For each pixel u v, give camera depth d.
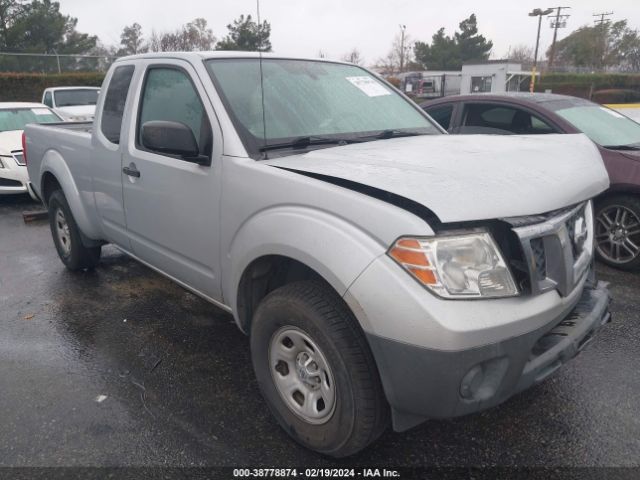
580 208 2.57
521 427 2.84
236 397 3.11
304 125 3.12
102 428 2.83
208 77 3.06
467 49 64.25
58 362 3.51
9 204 8.62
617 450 2.66
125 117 3.68
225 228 2.83
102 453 2.64
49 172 4.91
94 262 5.06
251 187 2.64
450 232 2.07
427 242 2.03
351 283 2.12
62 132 4.65
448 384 2.04
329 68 3.74
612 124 5.70
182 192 3.11
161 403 3.05
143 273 5.17
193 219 3.07
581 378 3.29
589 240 2.76
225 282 2.95
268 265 2.72
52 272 5.24
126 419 2.90
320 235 2.25
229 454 2.63
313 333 2.35
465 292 2.04
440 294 2.01
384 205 2.14
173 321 4.11
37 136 5.09
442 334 1.97
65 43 39.31
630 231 5.08
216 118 2.91
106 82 4.05
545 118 5.61
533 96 6.02
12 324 4.08
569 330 2.43
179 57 3.33
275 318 2.53
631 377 3.30
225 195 2.79
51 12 38.41
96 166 4.03
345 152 2.79
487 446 2.70
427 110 6.58
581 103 6.03
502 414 2.95
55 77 26.77
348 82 3.71
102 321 4.12
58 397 3.11
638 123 6.05
